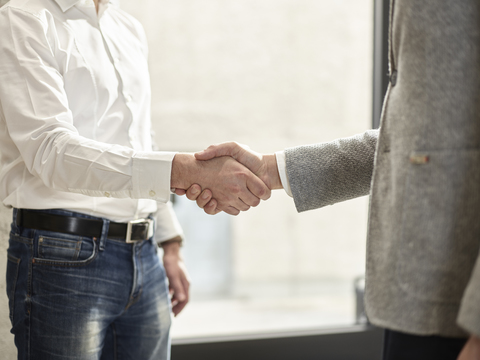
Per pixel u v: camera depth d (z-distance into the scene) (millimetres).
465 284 648
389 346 759
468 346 586
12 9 966
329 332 1789
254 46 2701
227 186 1099
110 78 1035
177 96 2631
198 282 2809
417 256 670
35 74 926
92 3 1053
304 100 2779
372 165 1082
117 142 1054
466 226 646
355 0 2799
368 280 750
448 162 651
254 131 2738
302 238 2982
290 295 2947
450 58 657
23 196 958
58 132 914
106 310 997
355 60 2818
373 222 759
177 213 2744
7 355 1387
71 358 950
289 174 1104
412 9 684
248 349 1728
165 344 1171
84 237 970
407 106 696
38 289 943
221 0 2633
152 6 2551
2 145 1009
